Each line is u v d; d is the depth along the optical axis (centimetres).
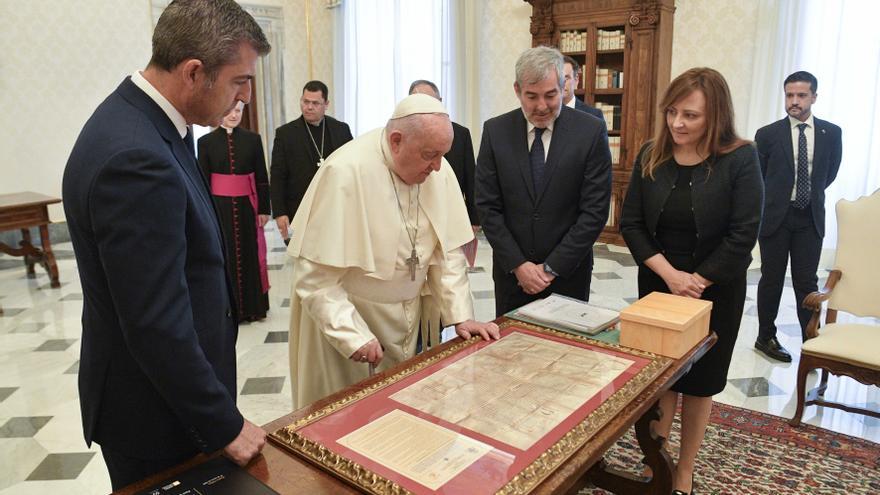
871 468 262
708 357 228
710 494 245
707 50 631
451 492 107
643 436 193
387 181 188
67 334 438
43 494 251
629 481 207
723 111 215
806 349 285
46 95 711
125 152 107
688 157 227
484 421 131
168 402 116
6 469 270
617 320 194
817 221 366
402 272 197
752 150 219
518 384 150
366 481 110
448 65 784
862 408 314
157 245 109
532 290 250
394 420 132
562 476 112
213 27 116
